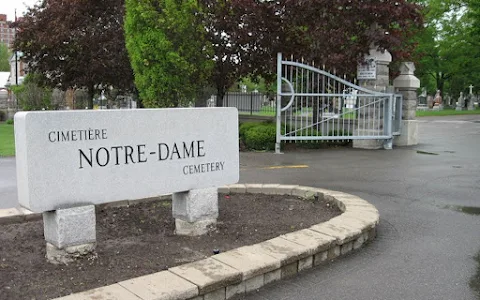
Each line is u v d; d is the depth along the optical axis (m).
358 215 5.64
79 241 4.37
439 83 53.00
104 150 4.46
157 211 6.37
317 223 5.66
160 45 15.04
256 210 6.32
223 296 3.83
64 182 4.23
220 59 17.22
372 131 14.83
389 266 4.62
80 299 3.38
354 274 4.41
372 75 14.65
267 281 4.16
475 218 6.45
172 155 4.97
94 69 20.92
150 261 4.42
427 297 3.93
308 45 16.14
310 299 3.90
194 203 5.20
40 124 4.05
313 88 14.43
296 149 14.66
